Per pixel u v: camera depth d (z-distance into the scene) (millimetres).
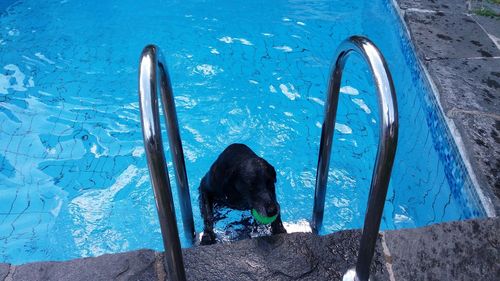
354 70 6469
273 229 3807
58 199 4820
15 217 4645
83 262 2629
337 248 2682
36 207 4746
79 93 6070
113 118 5738
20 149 5324
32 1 8008
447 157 4520
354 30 7242
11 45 6902
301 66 6535
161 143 1747
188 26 7348
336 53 2312
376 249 2648
